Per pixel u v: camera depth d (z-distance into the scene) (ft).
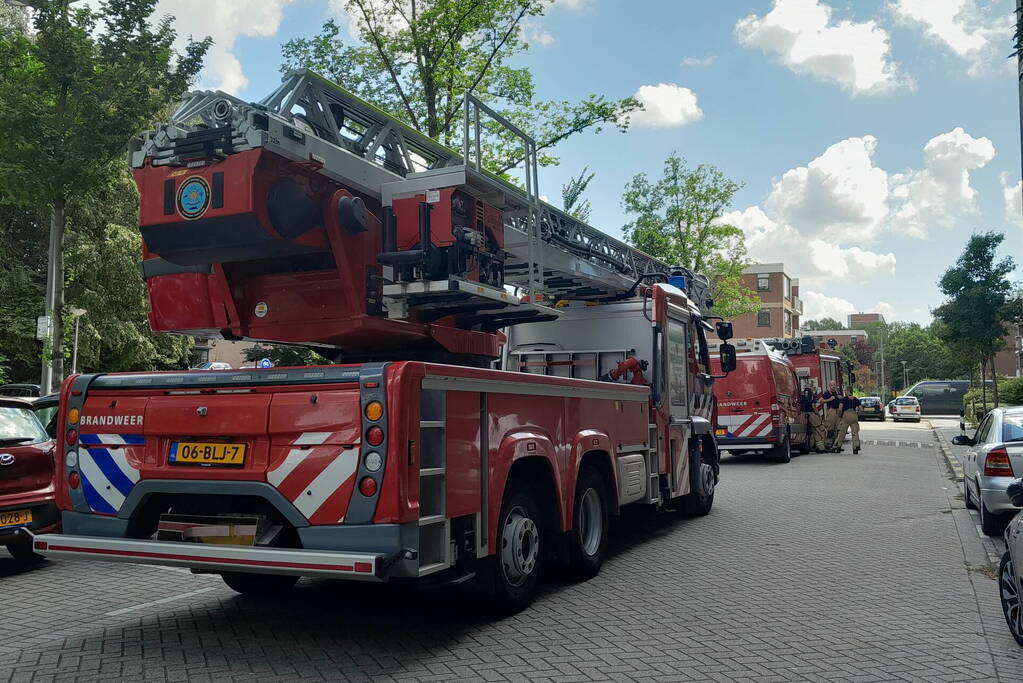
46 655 17.39
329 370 16.79
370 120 23.30
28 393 67.15
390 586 23.79
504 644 18.08
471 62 72.23
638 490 28.14
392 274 21.25
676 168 123.95
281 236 18.88
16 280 99.19
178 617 20.53
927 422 163.94
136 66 47.73
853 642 18.29
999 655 17.34
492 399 19.12
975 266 89.45
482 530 18.56
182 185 18.90
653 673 16.16
